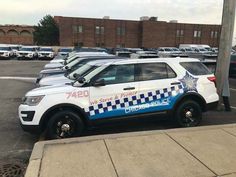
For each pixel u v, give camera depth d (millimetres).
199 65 7000
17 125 7219
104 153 4867
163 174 4188
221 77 8727
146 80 6340
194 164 4496
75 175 4141
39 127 5750
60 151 4938
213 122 7496
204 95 6809
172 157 4734
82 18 58625
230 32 8578
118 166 4414
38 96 5738
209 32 66125
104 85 5973
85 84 5980
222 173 4219
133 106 6199
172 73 6586
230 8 8461
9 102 10078
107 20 60094
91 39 59781
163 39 62750
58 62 17094
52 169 4305
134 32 62469
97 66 7035
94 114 5941
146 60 6453
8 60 37844
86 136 6008
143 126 7016
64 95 5793
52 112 5832
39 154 4789
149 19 63531
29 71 21812
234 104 9836
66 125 5828
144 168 4359
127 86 6148
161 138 5555
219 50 8734
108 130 6703
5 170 4727
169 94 6461
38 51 40125
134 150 4996
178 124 6664
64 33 58188
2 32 68750
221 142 5395
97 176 4121
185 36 64562
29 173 4164
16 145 5859
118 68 6195
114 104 6055
